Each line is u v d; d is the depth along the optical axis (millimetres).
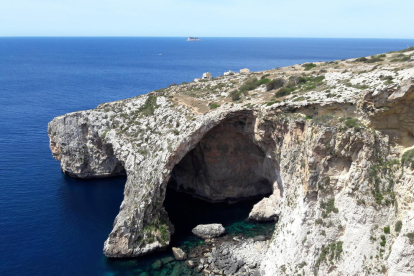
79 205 64625
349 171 38500
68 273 45156
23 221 57438
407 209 34406
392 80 37781
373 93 36750
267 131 54406
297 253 40344
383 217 36219
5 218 57969
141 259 49156
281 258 42094
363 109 38344
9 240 51562
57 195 68625
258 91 64812
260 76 80312
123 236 49625
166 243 52094
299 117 46438
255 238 53375
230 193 68000
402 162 35906
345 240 37812
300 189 43219
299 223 41062
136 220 51438
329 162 39562
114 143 68188
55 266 46281
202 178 68500
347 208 38219
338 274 37156
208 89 78000
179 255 49062
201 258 49000
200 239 54156
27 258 47531
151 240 51406
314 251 39125
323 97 45125
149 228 52375
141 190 55219
